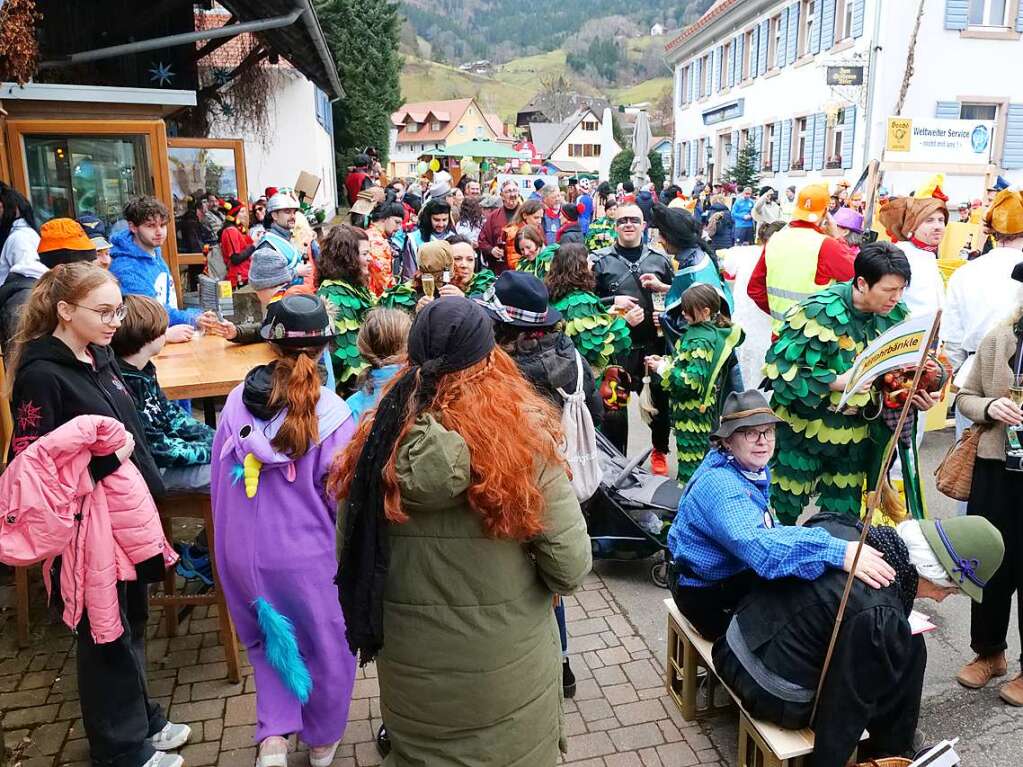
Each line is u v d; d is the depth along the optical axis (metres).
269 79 18.53
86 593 2.59
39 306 2.58
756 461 2.87
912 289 4.71
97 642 2.60
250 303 4.54
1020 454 3.13
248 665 3.54
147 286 4.83
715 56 28.33
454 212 10.47
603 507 4.31
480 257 8.29
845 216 6.41
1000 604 3.36
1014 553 3.26
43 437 2.46
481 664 1.99
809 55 20.83
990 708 3.32
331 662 2.76
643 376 5.52
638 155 13.51
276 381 2.65
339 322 4.45
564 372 3.17
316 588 2.71
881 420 3.59
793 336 3.55
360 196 9.47
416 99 154.38
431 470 1.82
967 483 3.36
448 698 2.02
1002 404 3.14
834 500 3.72
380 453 1.92
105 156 6.46
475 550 1.95
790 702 2.62
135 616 2.94
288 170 19.69
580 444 3.28
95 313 2.57
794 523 3.74
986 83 17.55
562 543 2.00
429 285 4.74
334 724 2.84
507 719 2.05
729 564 2.95
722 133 27.84
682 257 5.15
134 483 2.65
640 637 3.81
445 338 1.93
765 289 5.12
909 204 4.76
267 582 2.69
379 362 3.41
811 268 4.82
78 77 9.21
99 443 2.53
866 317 3.50
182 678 3.46
